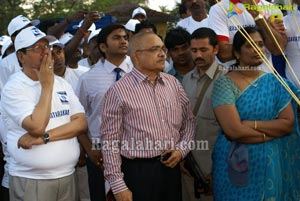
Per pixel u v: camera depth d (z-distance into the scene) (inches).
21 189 131.0
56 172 131.8
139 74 132.6
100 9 775.1
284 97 133.9
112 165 131.2
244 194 132.5
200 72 156.4
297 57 163.9
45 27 214.1
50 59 130.3
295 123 138.3
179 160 135.6
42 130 125.6
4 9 723.4
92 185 169.8
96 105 162.9
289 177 138.6
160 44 131.7
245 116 132.2
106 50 163.2
